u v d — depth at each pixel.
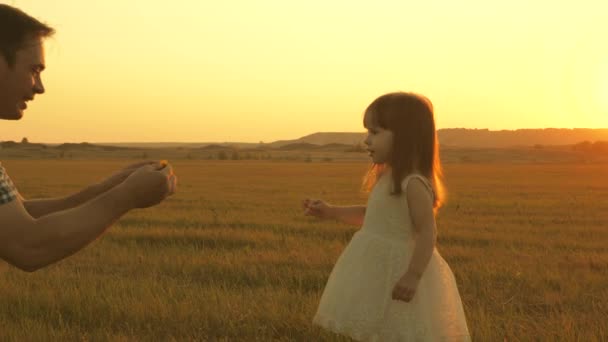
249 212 18.58
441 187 4.41
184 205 21.42
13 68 2.02
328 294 4.43
